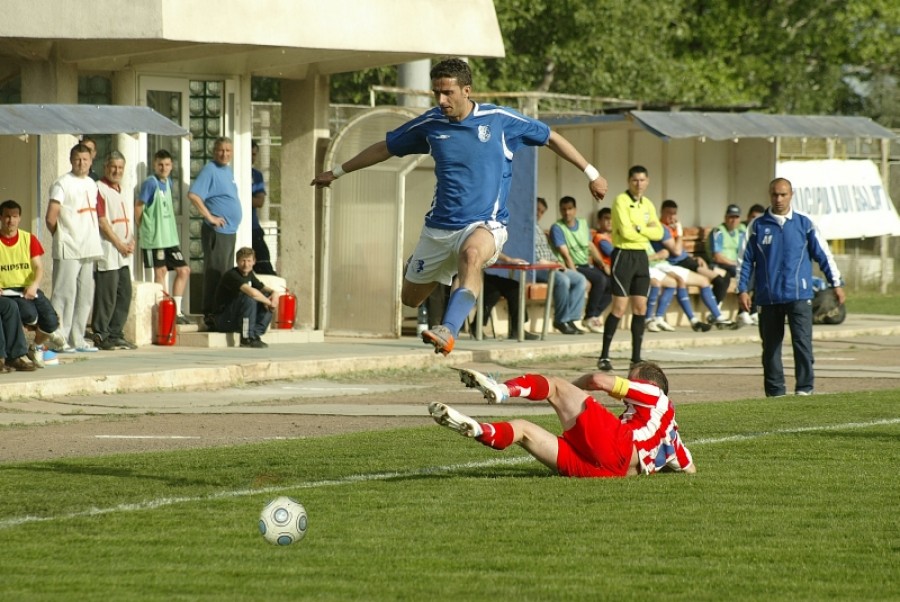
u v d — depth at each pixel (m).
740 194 79.69
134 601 17.55
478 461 29.09
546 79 111.50
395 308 61.62
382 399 44.50
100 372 45.66
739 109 78.62
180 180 60.22
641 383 26.78
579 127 72.56
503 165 26.19
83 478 26.89
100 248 51.75
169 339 55.72
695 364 57.62
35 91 54.78
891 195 105.25
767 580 18.75
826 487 25.67
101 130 47.81
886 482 26.23
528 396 25.98
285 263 63.53
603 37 109.31
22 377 43.94
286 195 63.47
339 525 22.23
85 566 19.52
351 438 33.03
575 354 60.59
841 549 20.67
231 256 58.41
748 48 127.81
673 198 77.31
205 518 22.83
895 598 17.81
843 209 84.56
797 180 82.00
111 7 51.44
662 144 76.62
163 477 27.00
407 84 73.62
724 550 20.53
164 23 51.06
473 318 63.91
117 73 57.09
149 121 50.06
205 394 45.38
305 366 50.97
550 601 17.55
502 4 105.44
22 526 22.27
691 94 116.31
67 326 51.41
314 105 62.91
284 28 54.72
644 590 18.16
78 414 39.69
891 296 98.44
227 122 60.75
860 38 128.38
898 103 145.38
